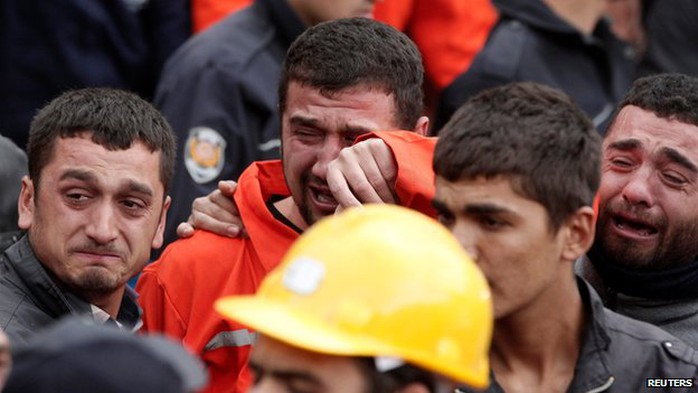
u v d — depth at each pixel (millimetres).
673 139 10727
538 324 9055
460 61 16188
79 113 10477
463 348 7641
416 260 7617
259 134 14297
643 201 10672
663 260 10789
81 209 10375
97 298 10508
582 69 16078
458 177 8664
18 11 16016
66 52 16062
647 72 17984
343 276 7570
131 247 10445
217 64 14336
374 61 11031
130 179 10414
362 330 7480
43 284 10430
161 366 6711
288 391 7496
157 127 10680
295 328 7441
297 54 11086
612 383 9109
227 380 10938
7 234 11742
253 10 14781
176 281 11148
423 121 11453
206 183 14094
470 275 7746
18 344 9531
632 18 17734
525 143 8641
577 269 11141
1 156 12008
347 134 10945
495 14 16312
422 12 16344
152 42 16516
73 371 6586
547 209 8680
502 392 9023
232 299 7801
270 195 11484
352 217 7797
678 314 10938
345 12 14586
